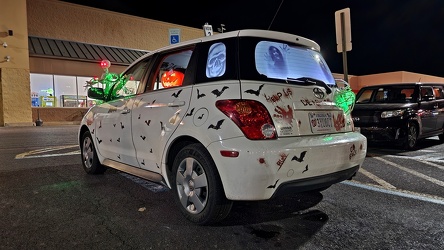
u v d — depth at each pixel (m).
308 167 2.63
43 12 18.89
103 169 4.81
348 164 3.02
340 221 2.97
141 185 4.23
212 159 2.66
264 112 2.55
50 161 5.93
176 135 2.94
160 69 3.66
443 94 8.75
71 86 18.55
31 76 17.36
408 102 7.50
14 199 3.61
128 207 3.35
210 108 2.71
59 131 12.70
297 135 2.69
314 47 3.45
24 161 5.92
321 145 2.73
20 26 16.80
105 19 21.23
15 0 16.64
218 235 2.66
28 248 2.41
